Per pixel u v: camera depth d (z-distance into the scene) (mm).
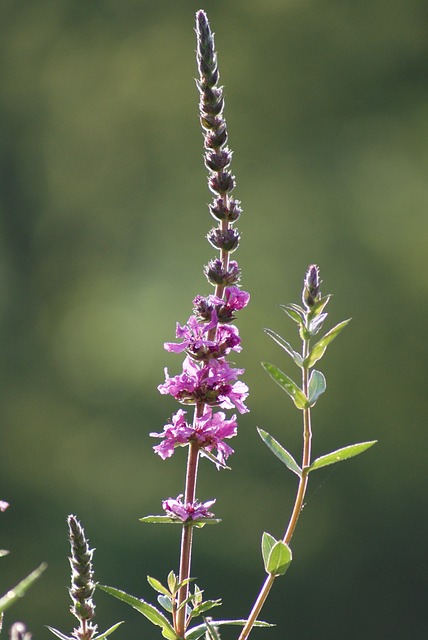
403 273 20062
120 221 22828
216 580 19328
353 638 19500
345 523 19859
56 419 21375
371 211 20406
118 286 21984
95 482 20516
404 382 20000
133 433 20547
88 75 23734
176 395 2818
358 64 21844
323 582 19625
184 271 20922
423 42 21672
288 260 20141
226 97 21969
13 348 22453
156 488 20016
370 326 20000
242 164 21578
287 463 2830
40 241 23438
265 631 19391
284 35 22172
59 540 20359
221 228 2918
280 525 19641
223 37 22469
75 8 24078
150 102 23094
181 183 22328
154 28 23484
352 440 20000
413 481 19969
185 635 2775
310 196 20781
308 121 21641
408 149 20984
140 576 19219
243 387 2824
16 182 23969
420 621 19594
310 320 2850
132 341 20672
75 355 21625
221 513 19609
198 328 2809
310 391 2908
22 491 20984
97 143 23406
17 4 24344
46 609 19688
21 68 24219
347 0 22094
